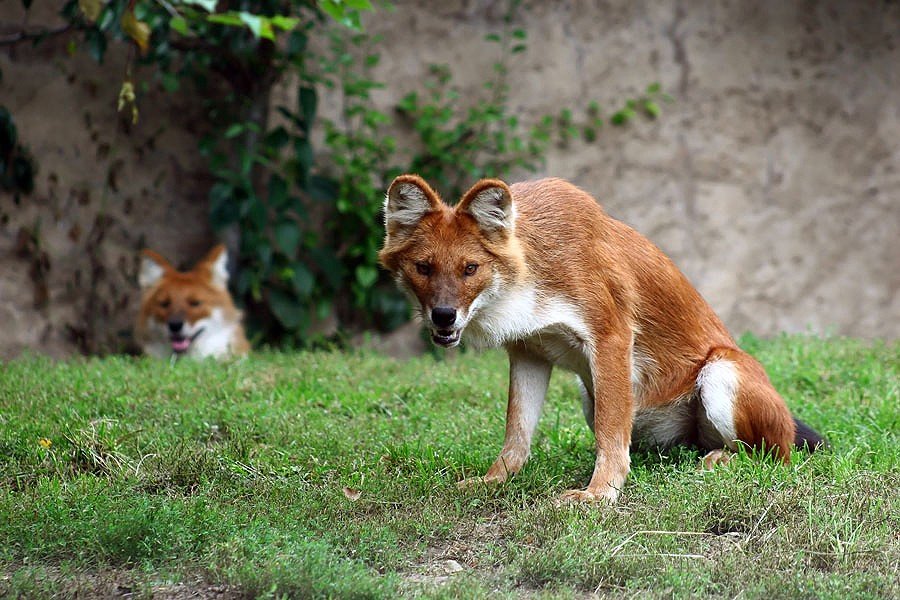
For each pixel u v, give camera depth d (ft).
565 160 56.59
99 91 51.19
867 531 21.26
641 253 27.73
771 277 58.23
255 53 49.55
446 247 25.27
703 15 58.23
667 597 18.61
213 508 22.77
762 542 20.95
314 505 23.15
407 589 19.06
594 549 20.36
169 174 52.70
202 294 48.37
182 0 33.04
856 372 36.27
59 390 33.09
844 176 59.26
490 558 20.71
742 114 58.44
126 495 23.88
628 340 26.58
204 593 19.12
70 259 50.67
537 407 27.30
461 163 53.26
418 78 55.26
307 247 51.75
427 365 40.63
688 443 28.84
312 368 37.88
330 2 31.89
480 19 56.18
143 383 34.65
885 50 59.21
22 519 21.83
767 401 27.02
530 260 25.80
